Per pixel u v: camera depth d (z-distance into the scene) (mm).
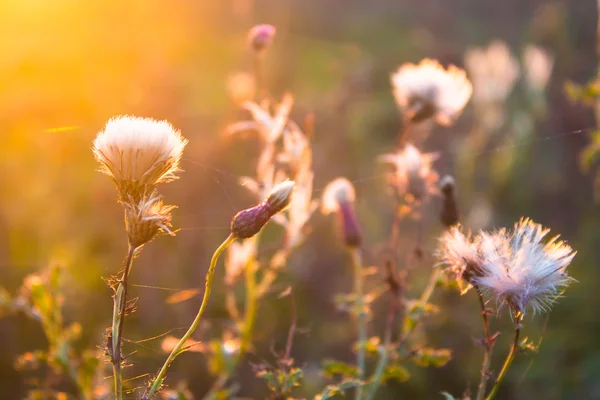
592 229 6953
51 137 6691
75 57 8453
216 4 10508
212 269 1687
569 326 5680
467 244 1886
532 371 5277
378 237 6270
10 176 6133
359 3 13938
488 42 12836
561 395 5109
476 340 1909
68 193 6312
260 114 3023
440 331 5312
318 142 7945
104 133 1791
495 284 1811
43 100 7223
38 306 3008
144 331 4891
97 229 6066
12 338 4672
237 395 4523
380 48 12406
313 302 5777
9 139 6500
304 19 12773
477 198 7016
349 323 5414
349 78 9211
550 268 1799
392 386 4906
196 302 5230
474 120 8555
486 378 1902
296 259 5887
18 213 5801
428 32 13133
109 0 9633
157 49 9016
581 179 7781
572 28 9547
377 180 7434
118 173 1728
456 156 7203
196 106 7258
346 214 3068
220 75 8305
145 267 5492
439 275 2736
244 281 5273
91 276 5391
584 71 8891
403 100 3172
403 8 14125
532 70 7531
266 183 3008
